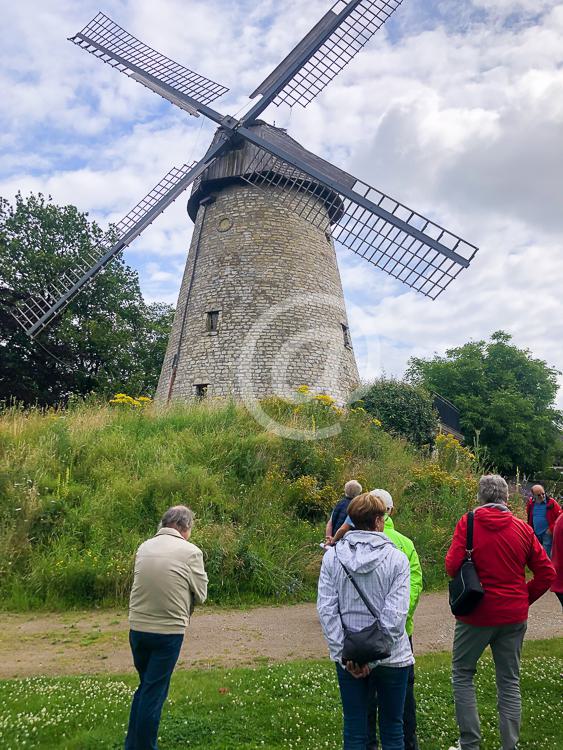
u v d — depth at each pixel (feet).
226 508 35.55
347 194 57.72
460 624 13.61
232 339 60.75
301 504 38.01
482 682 17.57
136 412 48.42
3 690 16.55
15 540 30.53
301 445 43.01
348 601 10.98
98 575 28.55
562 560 18.56
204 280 64.13
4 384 87.61
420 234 55.62
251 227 63.62
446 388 108.37
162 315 120.88
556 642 22.16
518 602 13.28
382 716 11.12
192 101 62.39
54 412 49.47
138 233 62.54
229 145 63.98
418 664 19.34
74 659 20.61
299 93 62.23
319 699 16.12
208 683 17.29
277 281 62.18
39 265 90.02
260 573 30.42
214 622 25.71
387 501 15.60
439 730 14.49
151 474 37.01
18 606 27.35
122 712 15.06
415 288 56.49
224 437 42.96
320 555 33.37
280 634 23.88
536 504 33.96
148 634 12.71
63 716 14.71
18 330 88.69
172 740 13.52
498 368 111.86
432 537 36.01
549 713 15.33
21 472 35.19
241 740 13.73
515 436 100.01
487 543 13.55
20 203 96.53
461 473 47.14
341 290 68.49
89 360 97.30
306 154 62.23
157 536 13.89
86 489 35.65
